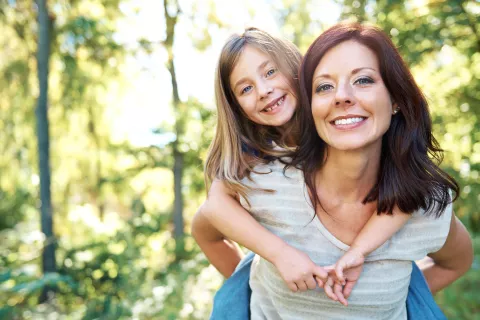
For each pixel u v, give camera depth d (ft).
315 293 4.21
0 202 26.55
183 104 20.06
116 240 18.86
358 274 3.94
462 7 13.78
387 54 3.62
